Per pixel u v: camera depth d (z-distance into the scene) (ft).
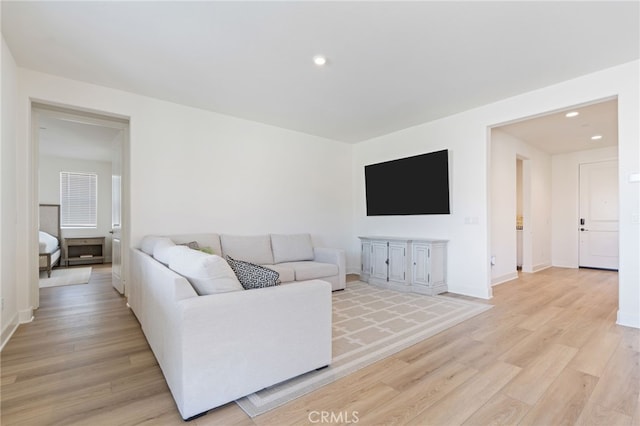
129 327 9.59
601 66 9.75
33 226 11.14
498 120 12.60
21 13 7.14
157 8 7.01
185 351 5.05
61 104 10.51
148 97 12.10
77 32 7.93
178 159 12.79
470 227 13.65
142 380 6.43
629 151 9.50
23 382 6.34
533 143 19.30
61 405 5.55
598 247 20.70
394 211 16.69
